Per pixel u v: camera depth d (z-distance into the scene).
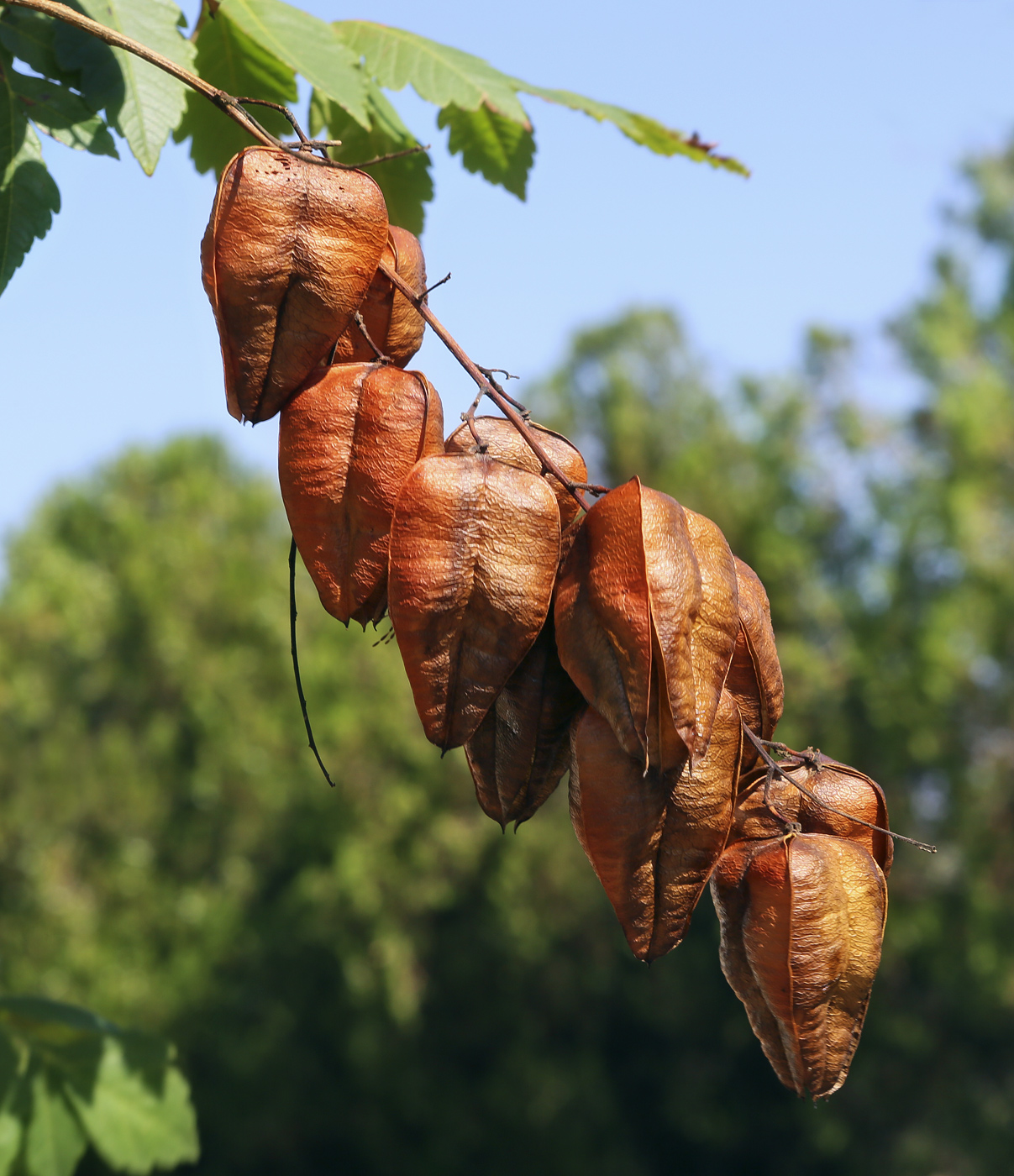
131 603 16.00
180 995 13.91
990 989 12.10
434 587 1.21
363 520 1.29
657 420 15.23
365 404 1.31
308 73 1.91
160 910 14.64
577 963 14.45
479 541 1.22
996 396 11.86
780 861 1.31
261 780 14.57
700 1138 14.30
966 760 12.27
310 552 1.32
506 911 13.88
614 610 1.19
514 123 2.49
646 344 15.75
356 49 2.23
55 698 16.11
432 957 14.60
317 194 1.35
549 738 1.30
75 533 18.73
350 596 1.31
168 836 15.10
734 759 1.25
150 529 17.34
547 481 1.30
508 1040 14.74
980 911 12.17
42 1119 2.12
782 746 1.40
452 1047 14.82
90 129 1.80
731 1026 14.24
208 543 16.77
